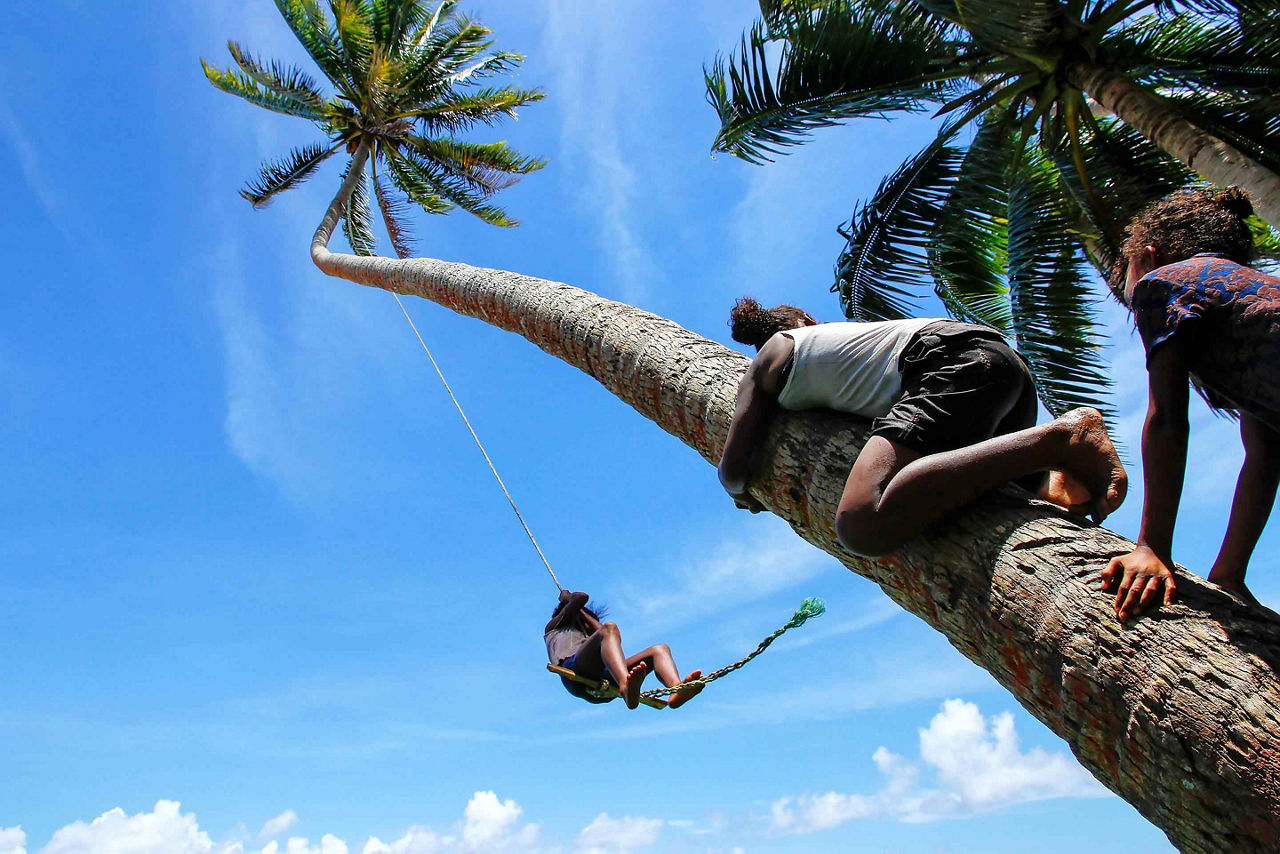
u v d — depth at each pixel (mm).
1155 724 1644
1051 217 8977
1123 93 7695
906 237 9312
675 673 3623
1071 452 2041
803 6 8516
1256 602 1988
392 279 7391
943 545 2135
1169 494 1838
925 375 2295
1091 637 1780
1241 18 7504
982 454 2043
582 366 3844
